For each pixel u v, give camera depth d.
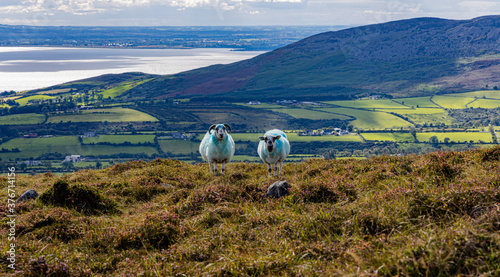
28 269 5.46
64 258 6.14
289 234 6.42
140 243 6.86
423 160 10.60
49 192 9.65
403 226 5.95
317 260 5.27
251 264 5.23
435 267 4.30
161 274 5.32
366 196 7.84
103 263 6.08
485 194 6.30
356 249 5.17
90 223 7.86
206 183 12.30
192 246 6.22
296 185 9.26
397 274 4.20
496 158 9.70
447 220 5.93
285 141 14.60
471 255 4.46
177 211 8.52
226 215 8.05
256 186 10.02
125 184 11.85
